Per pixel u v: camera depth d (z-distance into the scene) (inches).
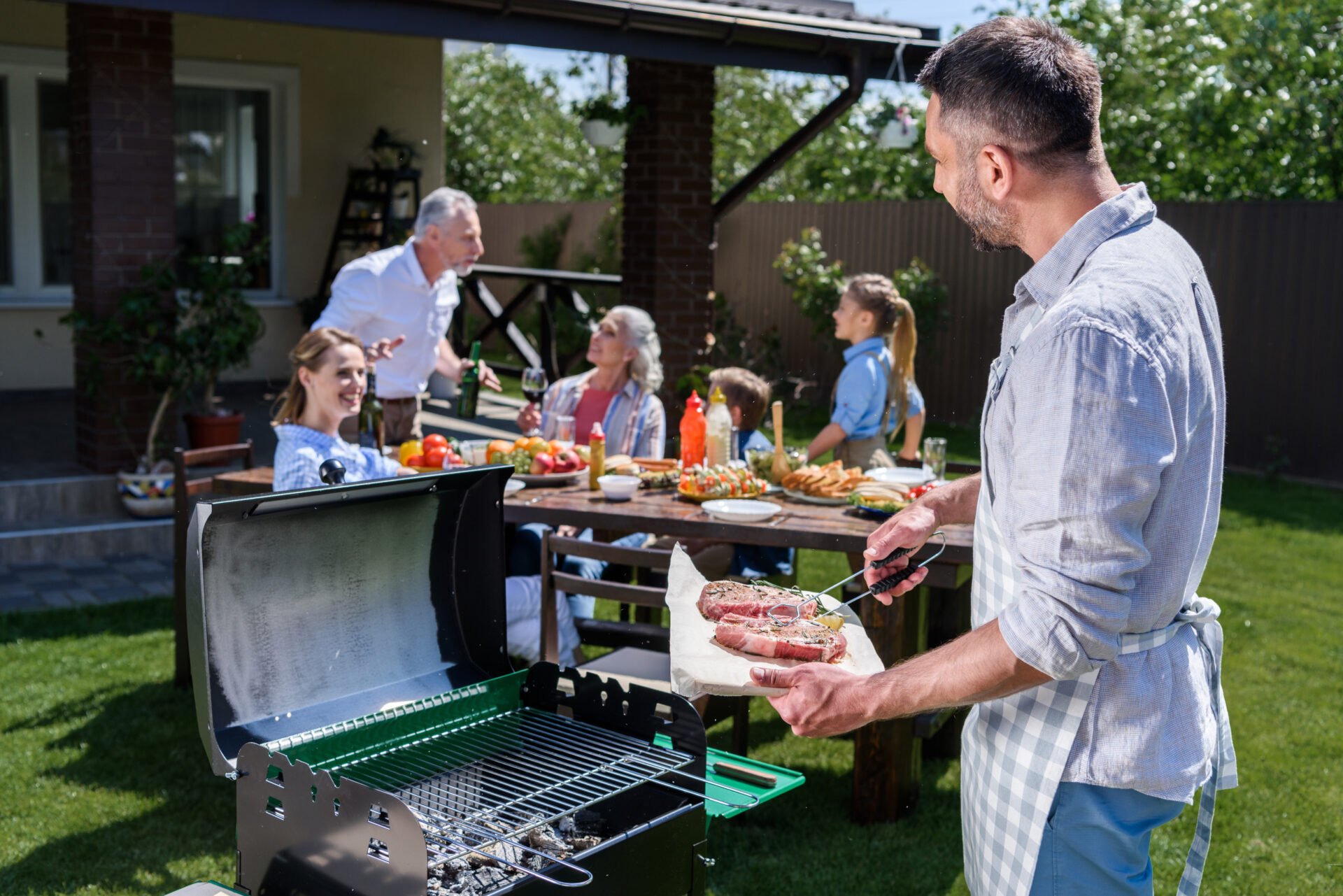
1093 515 56.5
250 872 76.3
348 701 87.3
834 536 128.1
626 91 300.7
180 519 161.3
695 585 96.0
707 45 254.4
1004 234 65.2
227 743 79.4
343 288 192.9
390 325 195.8
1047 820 64.9
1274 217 341.4
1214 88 384.2
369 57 348.8
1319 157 376.8
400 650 92.4
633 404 182.7
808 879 122.2
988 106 61.6
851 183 489.1
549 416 176.4
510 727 90.7
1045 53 61.1
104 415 232.7
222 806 132.5
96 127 222.8
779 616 89.1
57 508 229.8
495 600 96.1
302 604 86.2
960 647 61.9
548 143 655.1
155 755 144.3
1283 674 183.9
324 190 350.3
